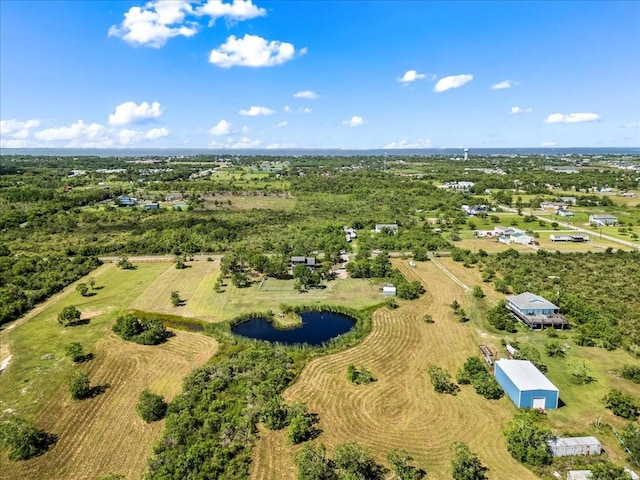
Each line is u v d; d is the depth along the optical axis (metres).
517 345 71.38
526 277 105.12
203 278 110.62
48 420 53.44
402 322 82.56
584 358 67.62
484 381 58.91
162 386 60.88
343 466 42.91
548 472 43.81
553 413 53.81
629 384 60.25
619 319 80.88
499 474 43.78
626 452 46.53
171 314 87.31
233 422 51.16
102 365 66.81
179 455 44.53
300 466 43.03
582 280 103.44
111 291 101.38
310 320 86.44
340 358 68.88
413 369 65.56
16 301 89.06
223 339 75.69
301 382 61.91
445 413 54.31
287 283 106.25
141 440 49.50
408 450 47.62
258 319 86.62
